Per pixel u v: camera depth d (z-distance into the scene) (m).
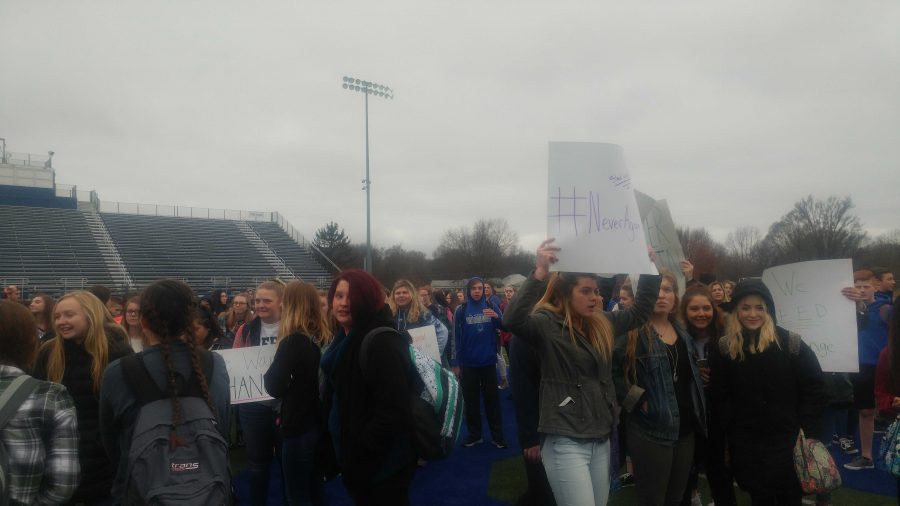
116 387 2.41
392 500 2.82
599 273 2.99
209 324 5.45
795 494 3.25
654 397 3.42
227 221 41.94
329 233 48.28
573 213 3.04
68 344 3.30
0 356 2.39
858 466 5.53
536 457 3.52
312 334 3.77
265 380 3.63
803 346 3.34
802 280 4.52
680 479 3.53
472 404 6.73
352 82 28.83
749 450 3.33
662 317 3.68
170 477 2.23
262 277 34.62
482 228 57.34
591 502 2.98
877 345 5.45
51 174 39.12
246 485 5.39
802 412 3.28
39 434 2.35
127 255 33.41
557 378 3.11
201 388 2.47
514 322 3.10
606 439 3.16
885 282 5.81
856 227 48.75
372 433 2.68
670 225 4.88
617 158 3.15
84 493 3.20
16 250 30.88
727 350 3.47
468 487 5.27
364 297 2.91
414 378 2.89
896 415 3.23
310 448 3.62
